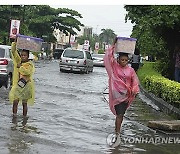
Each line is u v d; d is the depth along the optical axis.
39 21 58.28
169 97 11.83
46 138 7.63
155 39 20.28
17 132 7.97
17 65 9.62
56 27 65.94
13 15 44.34
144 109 12.53
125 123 9.74
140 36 21.78
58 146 7.11
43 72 26.81
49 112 10.64
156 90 14.19
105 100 14.18
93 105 12.63
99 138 7.93
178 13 14.29
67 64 28.03
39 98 13.38
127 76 8.16
